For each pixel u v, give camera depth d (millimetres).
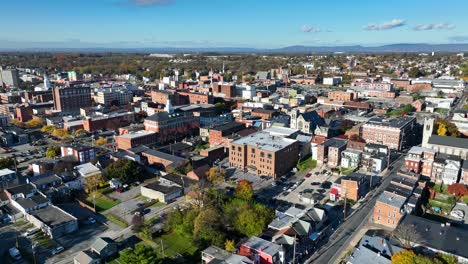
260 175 172000
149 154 187875
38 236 120688
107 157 191750
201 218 114562
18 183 160250
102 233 123062
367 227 122438
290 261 103250
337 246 111438
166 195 144500
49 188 150125
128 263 95875
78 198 149500
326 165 185125
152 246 114250
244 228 116000
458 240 100438
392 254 97375
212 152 190625
